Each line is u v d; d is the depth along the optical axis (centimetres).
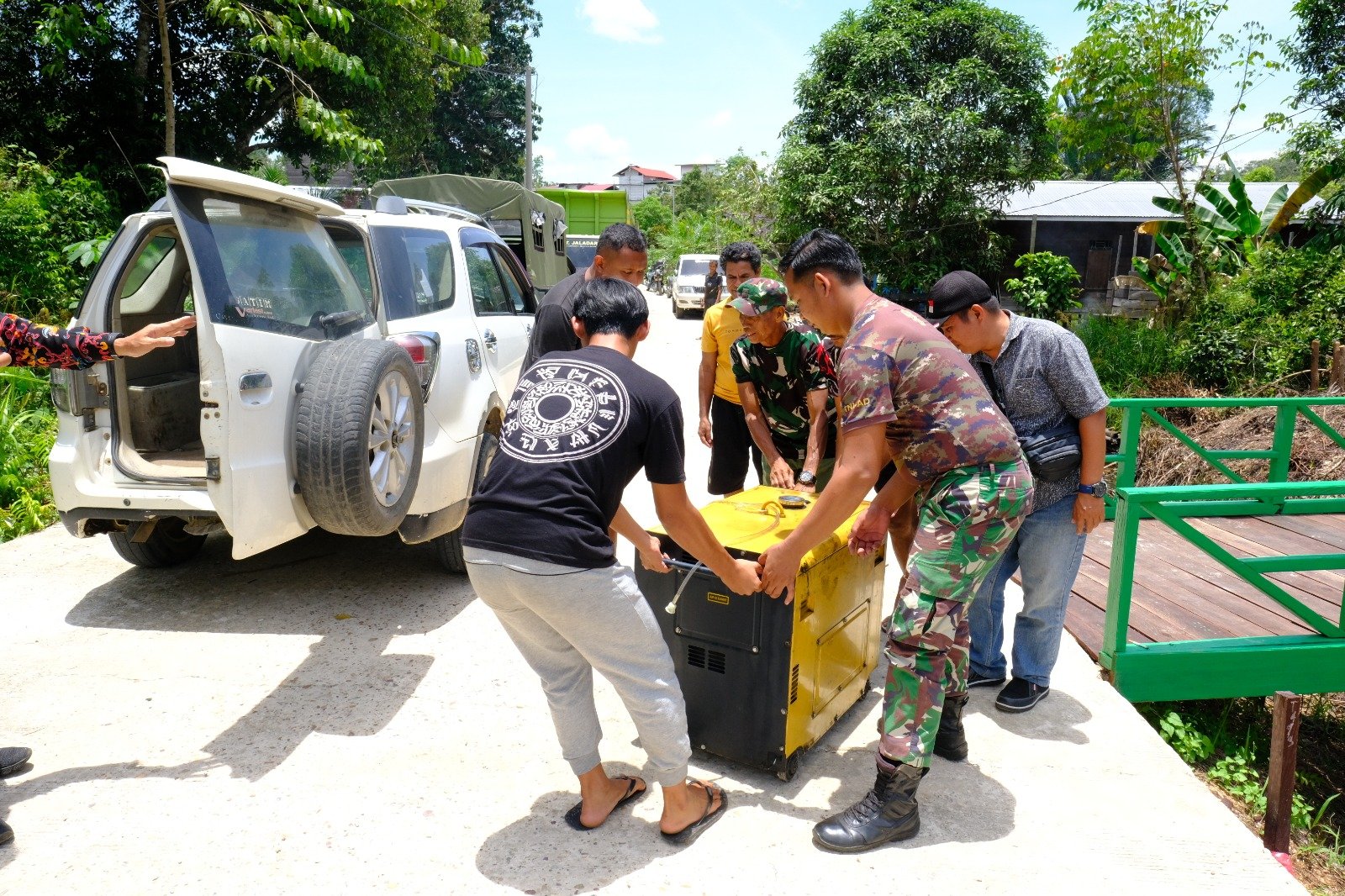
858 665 346
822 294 273
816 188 1950
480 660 390
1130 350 1266
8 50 1221
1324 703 572
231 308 338
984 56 1936
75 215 1098
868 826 268
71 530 394
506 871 256
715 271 1838
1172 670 398
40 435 670
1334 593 510
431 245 505
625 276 391
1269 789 324
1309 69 1461
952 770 317
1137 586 521
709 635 298
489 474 247
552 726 338
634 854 264
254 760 310
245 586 468
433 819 280
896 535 379
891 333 261
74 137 1348
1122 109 1571
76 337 274
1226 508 617
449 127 3238
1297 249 1409
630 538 272
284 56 1117
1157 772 319
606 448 238
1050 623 353
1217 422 953
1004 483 265
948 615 266
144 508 379
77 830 270
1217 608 487
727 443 456
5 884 246
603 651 246
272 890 246
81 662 379
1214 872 265
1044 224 2156
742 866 260
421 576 486
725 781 304
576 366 251
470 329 495
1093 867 265
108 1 1205
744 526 314
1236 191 1498
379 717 341
